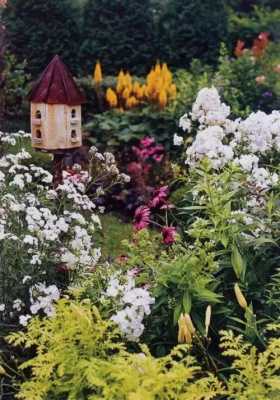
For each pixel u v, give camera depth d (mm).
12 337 2211
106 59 8047
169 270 2439
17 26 7777
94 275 2740
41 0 7773
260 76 7250
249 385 1911
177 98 6293
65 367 1979
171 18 8430
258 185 2775
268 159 3188
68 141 4051
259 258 2615
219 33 8516
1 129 6195
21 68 7141
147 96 6359
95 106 6777
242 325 2477
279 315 2451
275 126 3109
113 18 8086
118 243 4824
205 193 2922
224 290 2559
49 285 2910
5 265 2814
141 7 8195
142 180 5520
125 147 6039
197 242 2523
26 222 3064
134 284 2533
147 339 2447
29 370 2660
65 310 2145
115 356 2072
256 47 8453
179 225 3318
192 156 3068
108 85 6770
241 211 2707
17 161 3369
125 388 1808
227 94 6453
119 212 5617
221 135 3043
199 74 7609
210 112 3371
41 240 2857
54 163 4141
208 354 2316
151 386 1813
